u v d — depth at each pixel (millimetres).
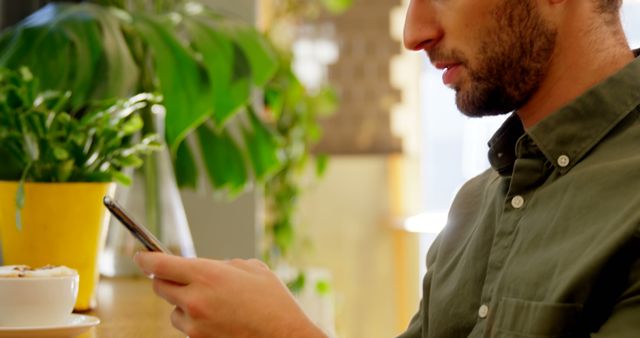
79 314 1776
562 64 1577
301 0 5094
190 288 1484
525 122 1629
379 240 5426
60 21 2322
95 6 2453
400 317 5414
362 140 5281
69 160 1856
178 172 2676
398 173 5422
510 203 1586
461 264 1677
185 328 1501
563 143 1549
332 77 5258
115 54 2293
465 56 1580
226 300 1477
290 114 4207
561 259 1481
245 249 2928
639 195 1456
